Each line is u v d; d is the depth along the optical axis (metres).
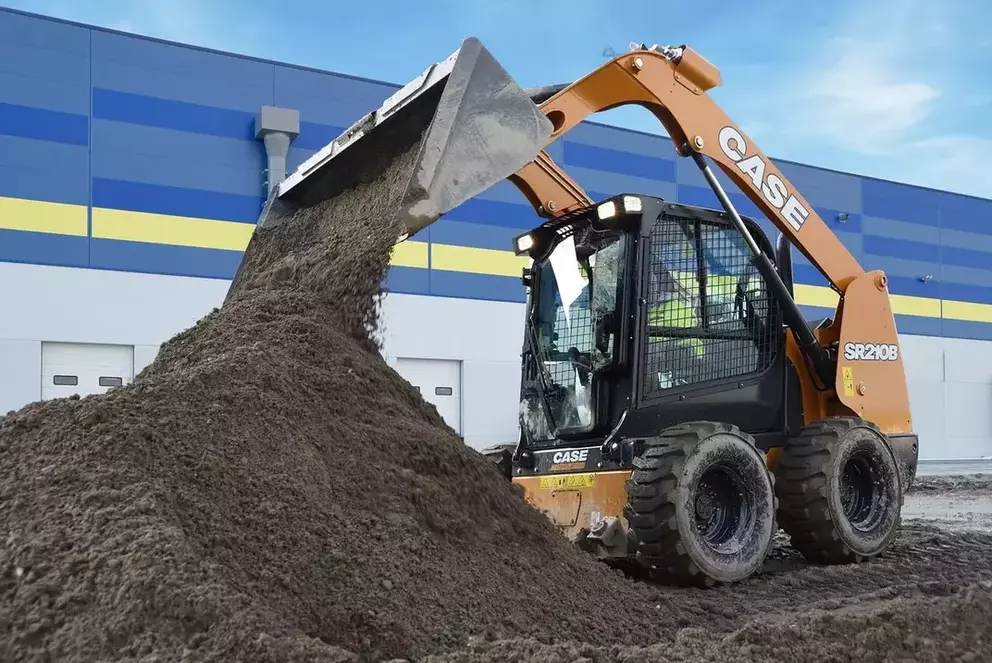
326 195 5.80
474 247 17.83
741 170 5.92
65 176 14.18
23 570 2.60
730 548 4.82
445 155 4.44
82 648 2.34
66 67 14.33
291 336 4.17
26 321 13.67
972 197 25.75
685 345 5.37
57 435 3.17
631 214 5.20
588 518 5.12
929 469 17.56
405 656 2.84
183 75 15.22
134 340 14.45
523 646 2.76
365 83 16.73
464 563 3.45
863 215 23.30
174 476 3.07
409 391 4.32
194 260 15.05
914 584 4.66
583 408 5.35
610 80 5.55
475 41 4.63
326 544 3.10
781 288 5.72
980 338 25.64
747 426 5.58
